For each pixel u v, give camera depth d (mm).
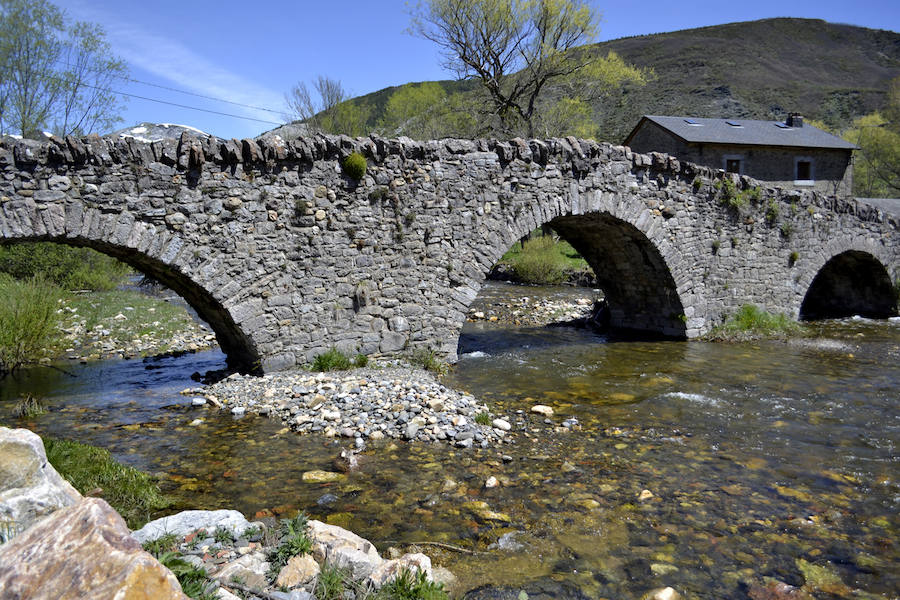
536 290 25172
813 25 113625
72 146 8227
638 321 16984
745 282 16453
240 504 5609
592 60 31875
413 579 3771
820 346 14562
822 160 29781
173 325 16203
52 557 2482
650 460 7020
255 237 9812
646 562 4719
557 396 9914
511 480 6301
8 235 7840
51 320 12219
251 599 3328
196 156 9141
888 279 19938
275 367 10172
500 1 29453
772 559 4832
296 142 10047
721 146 27922
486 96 33125
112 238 8594
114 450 7094
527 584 4344
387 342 11219
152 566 2389
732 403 9555
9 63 21750
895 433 8109
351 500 5730
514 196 12203
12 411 8734
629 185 13844
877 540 5180
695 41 100688
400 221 11164
